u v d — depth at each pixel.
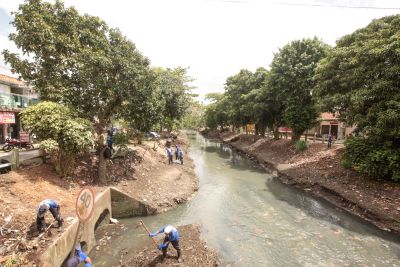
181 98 29.30
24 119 10.69
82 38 13.97
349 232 10.75
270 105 28.08
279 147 27.72
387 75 12.45
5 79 22.61
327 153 20.27
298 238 10.33
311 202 14.57
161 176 16.44
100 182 12.69
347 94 14.81
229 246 9.68
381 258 8.83
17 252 6.21
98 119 15.17
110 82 12.96
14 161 10.45
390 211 11.41
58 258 6.82
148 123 16.11
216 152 36.78
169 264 7.90
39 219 7.01
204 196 15.69
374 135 13.16
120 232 10.52
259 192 16.53
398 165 12.67
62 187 10.79
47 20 12.98
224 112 49.78
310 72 22.88
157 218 12.12
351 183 14.81
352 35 17.14
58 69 13.51
